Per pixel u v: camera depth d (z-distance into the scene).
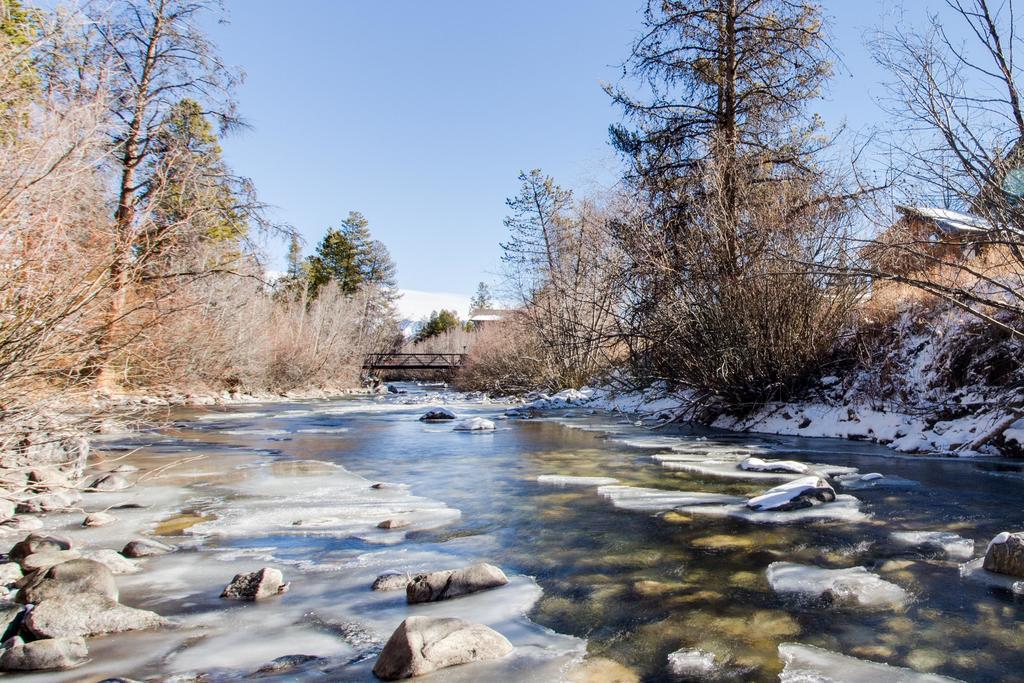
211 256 8.97
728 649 2.48
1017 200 5.93
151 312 6.34
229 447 8.93
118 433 10.52
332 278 54.47
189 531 4.31
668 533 4.15
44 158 4.12
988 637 2.53
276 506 5.08
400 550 3.88
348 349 35.25
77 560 3.12
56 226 4.20
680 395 12.37
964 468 6.40
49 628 2.59
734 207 10.39
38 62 4.53
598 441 9.24
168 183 6.37
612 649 2.50
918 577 3.22
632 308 12.15
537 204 31.27
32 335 4.19
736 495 5.26
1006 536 3.30
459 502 5.20
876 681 2.19
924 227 6.99
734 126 13.62
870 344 9.99
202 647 2.55
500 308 27.34
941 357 8.69
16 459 4.76
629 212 12.45
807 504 4.75
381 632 2.70
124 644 2.57
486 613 2.88
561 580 3.31
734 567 3.45
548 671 2.32
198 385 16.20
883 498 5.03
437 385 43.84
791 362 10.13
